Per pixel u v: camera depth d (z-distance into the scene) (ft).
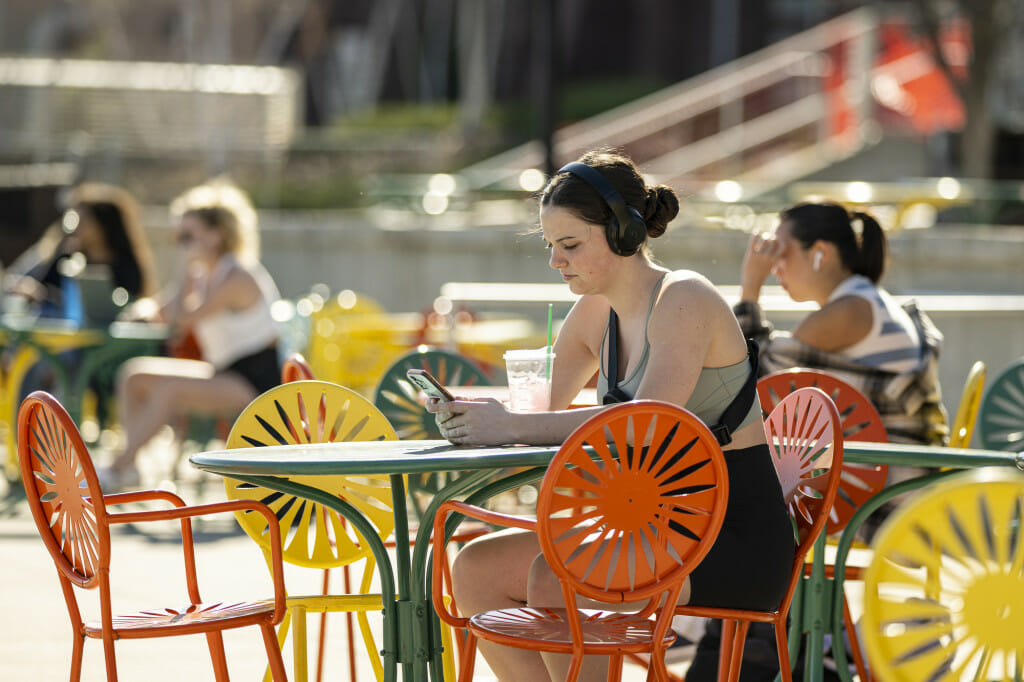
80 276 87.86
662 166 203.00
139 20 314.96
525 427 35.29
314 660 55.11
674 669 49.85
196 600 39.63
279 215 199.00
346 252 158.20
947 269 120.98
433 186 171.42
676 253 131.13
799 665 46.98
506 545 38.34
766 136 205.57
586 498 31.94
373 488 44.96
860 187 136.56
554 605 36.24
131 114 246.47
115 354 88.69
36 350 87.66
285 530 43.80
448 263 151.33
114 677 34.53
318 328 107.24
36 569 69.00
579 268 37.24
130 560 71.26
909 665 28.66
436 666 37.70
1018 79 197.98
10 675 51.34
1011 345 110.93
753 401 37.35
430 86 339.36
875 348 50.08
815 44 227.20
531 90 307.37
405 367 55.62
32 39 334.03
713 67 291.17
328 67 343.87
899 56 202.08
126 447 85.66
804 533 40.11
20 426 36.32
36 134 243.81
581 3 306.76
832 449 37.60
